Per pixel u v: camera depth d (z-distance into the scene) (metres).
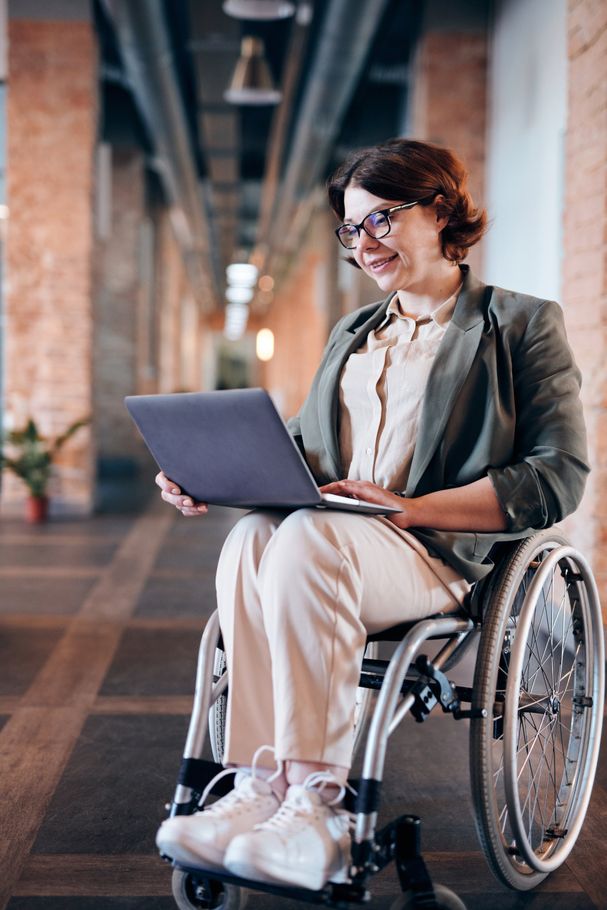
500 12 6.14
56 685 3.02
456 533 1.58
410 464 1.66
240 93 7.64
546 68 5.10
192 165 10.66
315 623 1.39
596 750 1.83
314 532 1.44
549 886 1.73
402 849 1.43
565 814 1.82
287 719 1.37
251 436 1.41
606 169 3.14
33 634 3.68
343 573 1.41
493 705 1.59
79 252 7.36
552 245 4.93
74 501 7.49
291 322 24.00
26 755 2.40
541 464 1.57
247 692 1.48
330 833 1.33
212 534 6.47
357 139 9.51
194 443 1.51
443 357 1.64
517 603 1.73
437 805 2.10
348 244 1.71
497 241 6.02
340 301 13.92
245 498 1.55
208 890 1.53
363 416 1.73
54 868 1.78
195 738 1.50
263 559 1.48
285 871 1.28
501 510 1.55
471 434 1.63
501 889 1.71
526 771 2.20
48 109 7.27
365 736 2.35
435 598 1.55
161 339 14.31
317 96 7.93
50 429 7.43
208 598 4.39
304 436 1.83
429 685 1.52
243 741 1.47
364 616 1.49
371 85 9.12
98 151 7.64
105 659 3.33
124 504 8.23
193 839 1.32
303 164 10.21
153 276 13.50
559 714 1.83
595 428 3.23
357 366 1.75
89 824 1.99
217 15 6.89
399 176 1.61
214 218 16.25
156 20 6.50
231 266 24.08
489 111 6.41
